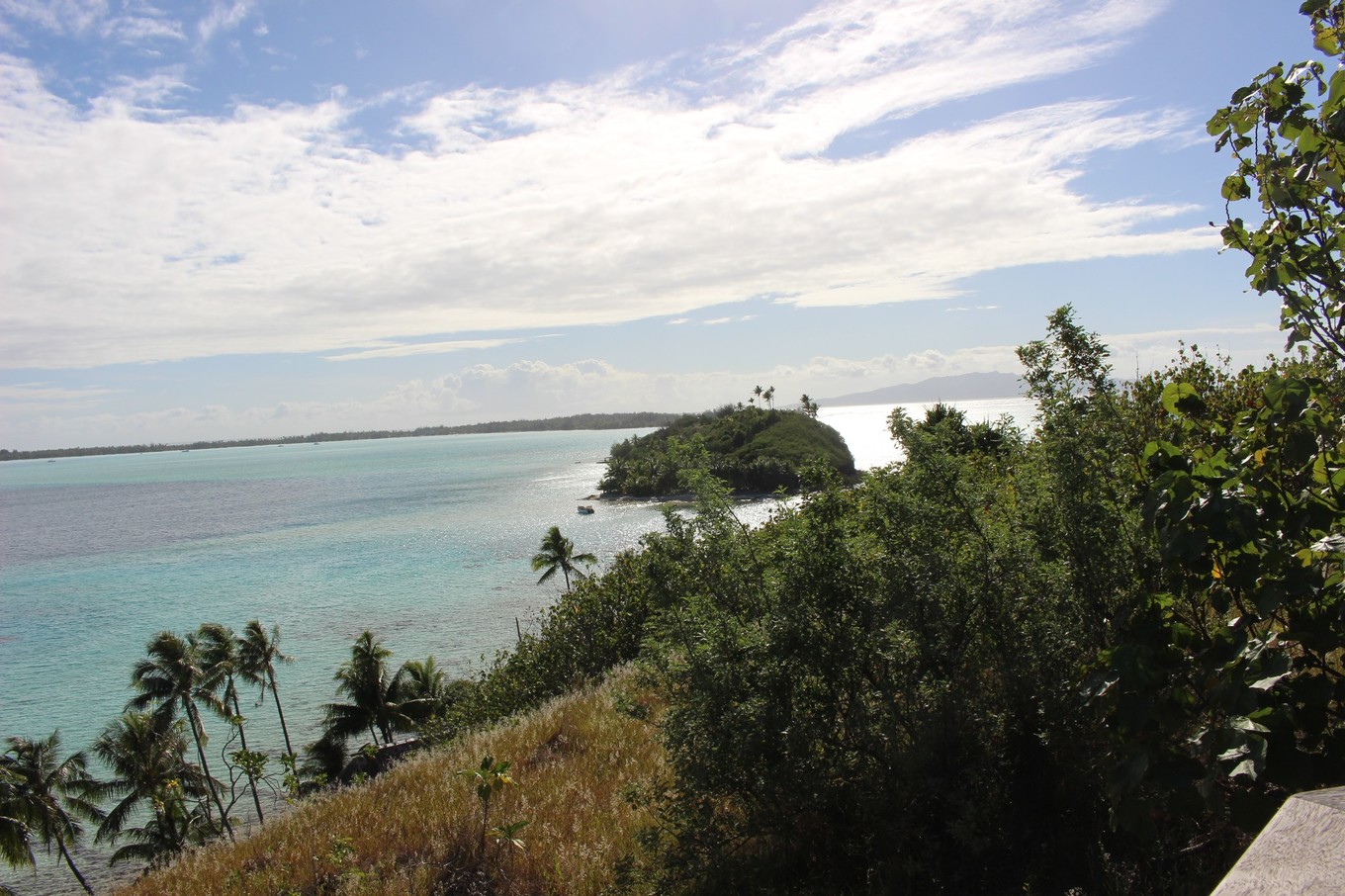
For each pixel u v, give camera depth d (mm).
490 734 13086
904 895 4758
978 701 4965
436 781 10422
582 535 108125
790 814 5363
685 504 6363
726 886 5496
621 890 6188
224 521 161625
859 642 5363
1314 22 3766
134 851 34688
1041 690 4715
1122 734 3664
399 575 91250
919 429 5895
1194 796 3359
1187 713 3551
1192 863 4078
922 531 5418
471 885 7215
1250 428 3934
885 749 5152
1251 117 3967
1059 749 4824
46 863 38688
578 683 22359
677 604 6172
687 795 5730
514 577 86312
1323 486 3568
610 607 26859
